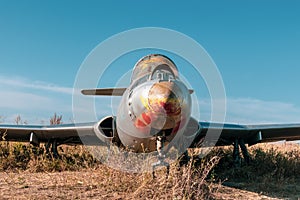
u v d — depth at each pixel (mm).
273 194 7246
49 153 10484
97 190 6652
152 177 6664
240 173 9266
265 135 10891
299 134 10906
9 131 10188
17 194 6219
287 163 10016
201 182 6379
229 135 10031
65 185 6992
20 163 9875
